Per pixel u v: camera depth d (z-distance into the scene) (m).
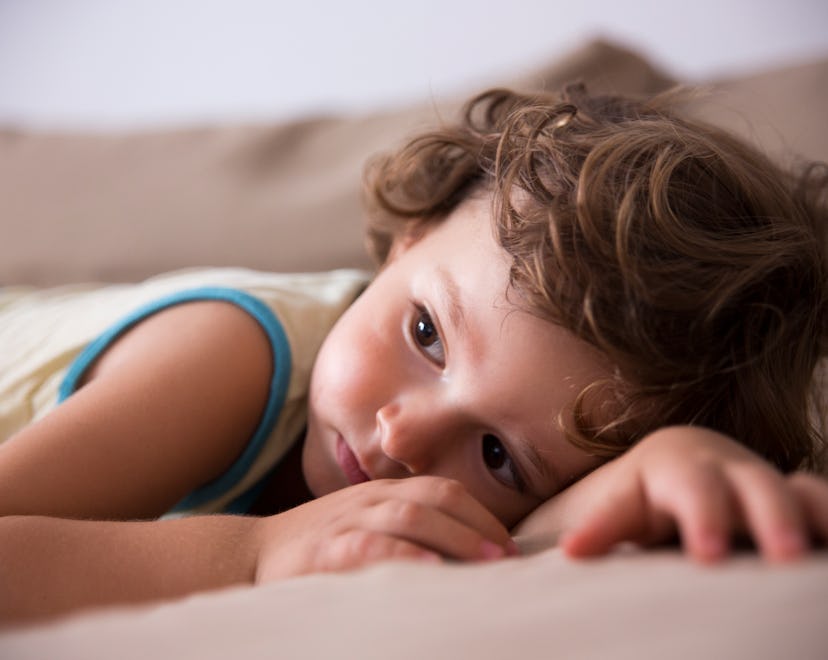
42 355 0.92
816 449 0.82
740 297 0.73
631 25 1.68
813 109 1.16
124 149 1.40
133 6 1.94
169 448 0.74
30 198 1.37
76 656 0.31
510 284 0.70
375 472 0.75
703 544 0.37
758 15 1.62
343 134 1.35
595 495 0.51
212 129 1.40
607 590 0.35
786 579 0.33
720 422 0.73
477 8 1.75
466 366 0.71
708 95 1.19
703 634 0.30
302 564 0.50
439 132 1.04
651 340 0.69
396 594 0.36
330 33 1.84
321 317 0.89
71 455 0.68
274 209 1.26
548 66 1.26
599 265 0.69
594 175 0.74
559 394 0.68
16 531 0.56
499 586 0.36
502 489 0.73
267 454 0.85
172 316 0.85
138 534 0.57
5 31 2.00
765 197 0.80
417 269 0.79
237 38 1.90
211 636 0.32
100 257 1.29
